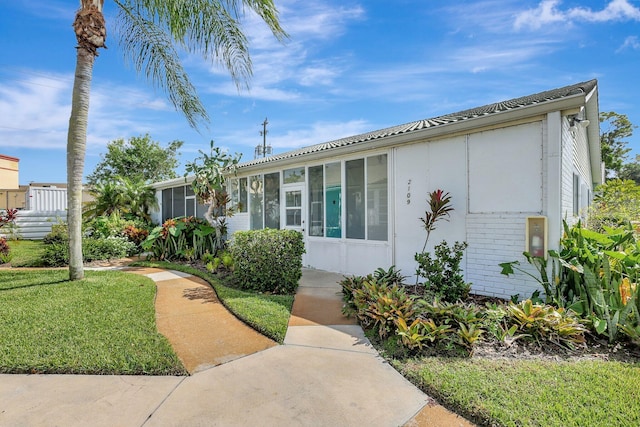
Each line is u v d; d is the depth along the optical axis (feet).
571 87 21.27
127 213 45.14
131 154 73.46
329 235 24.63
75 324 12.37
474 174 17.08
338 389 8.50
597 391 8.07
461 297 15.65
